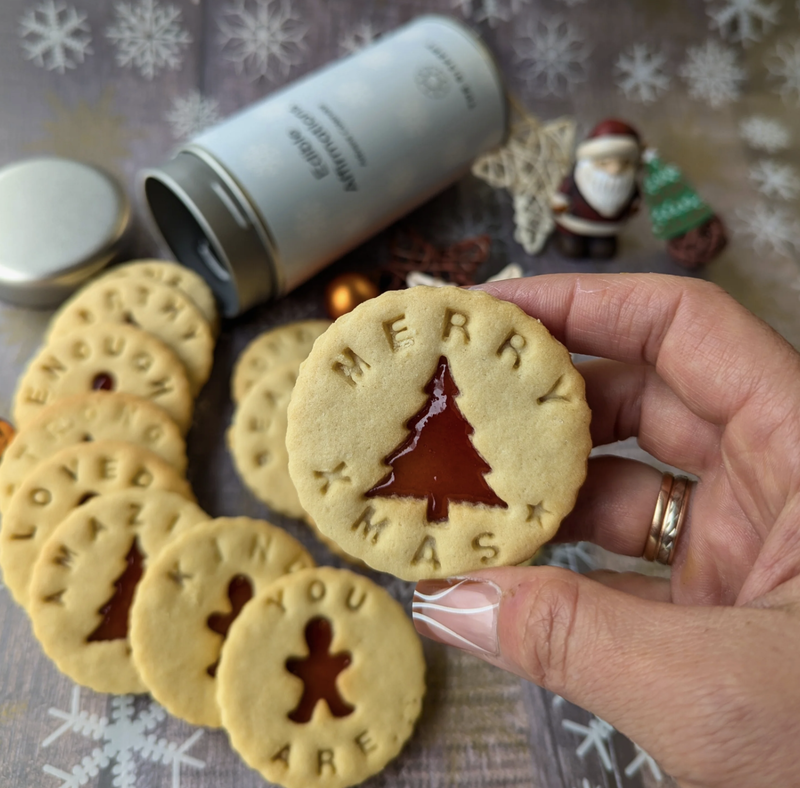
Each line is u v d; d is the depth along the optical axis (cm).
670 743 18
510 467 21
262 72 37
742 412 22
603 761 27
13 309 33
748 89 39
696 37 39
